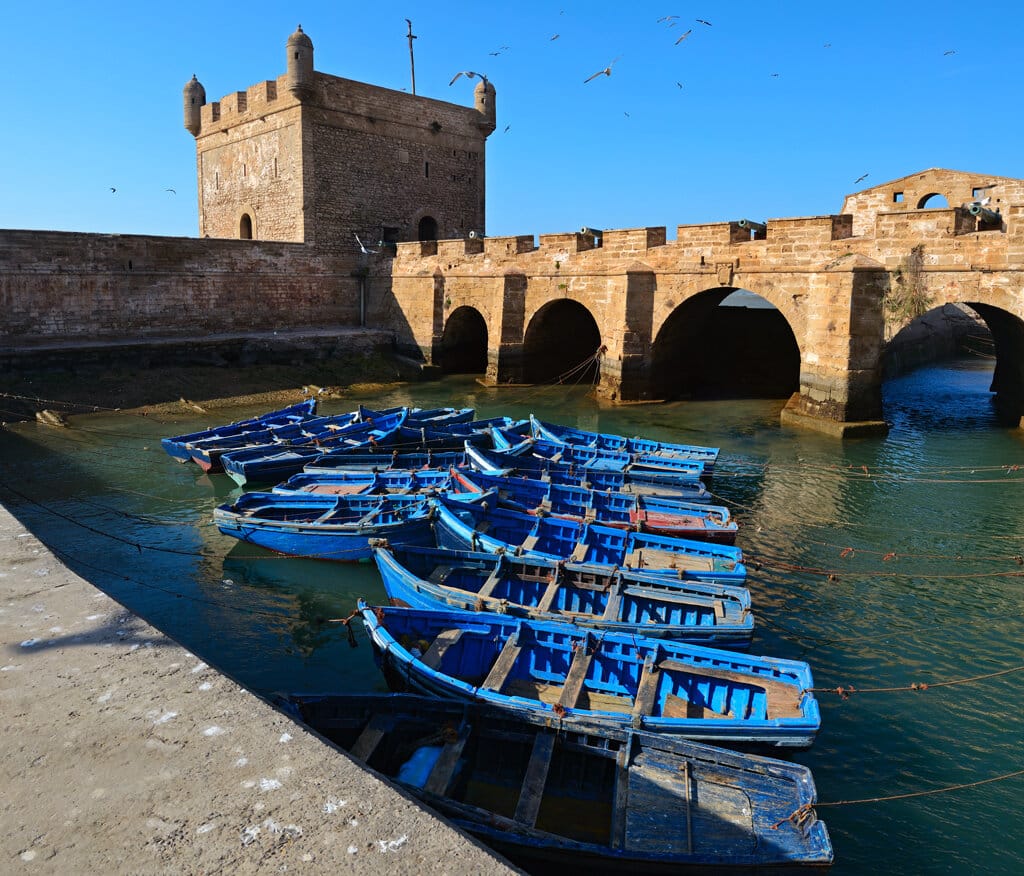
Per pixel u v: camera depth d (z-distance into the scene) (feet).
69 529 62.69
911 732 35.63
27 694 14.93
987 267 79.97
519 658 36.86
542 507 57.72
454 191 168.55
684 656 35.06
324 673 41.65
